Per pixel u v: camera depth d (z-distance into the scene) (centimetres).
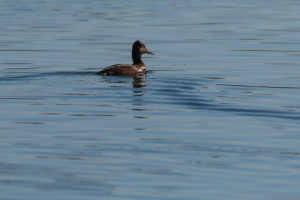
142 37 3459
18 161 1280
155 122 1638
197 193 1118
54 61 2744
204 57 2855
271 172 1234
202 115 1727
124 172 1220
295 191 1132
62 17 4347
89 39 3384
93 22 4059
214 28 3803
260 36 3494
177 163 1281
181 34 3559
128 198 1087
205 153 1357
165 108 1808
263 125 1619
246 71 2497
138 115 1716
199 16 4394
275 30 3725
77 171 1222
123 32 3638
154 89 2081
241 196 1107
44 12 4684
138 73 2384
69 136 1487
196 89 2100
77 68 2583
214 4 5294
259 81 2272
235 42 3288
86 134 1507
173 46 3175
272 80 2295
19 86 2114
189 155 1339
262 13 4600
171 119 1673
